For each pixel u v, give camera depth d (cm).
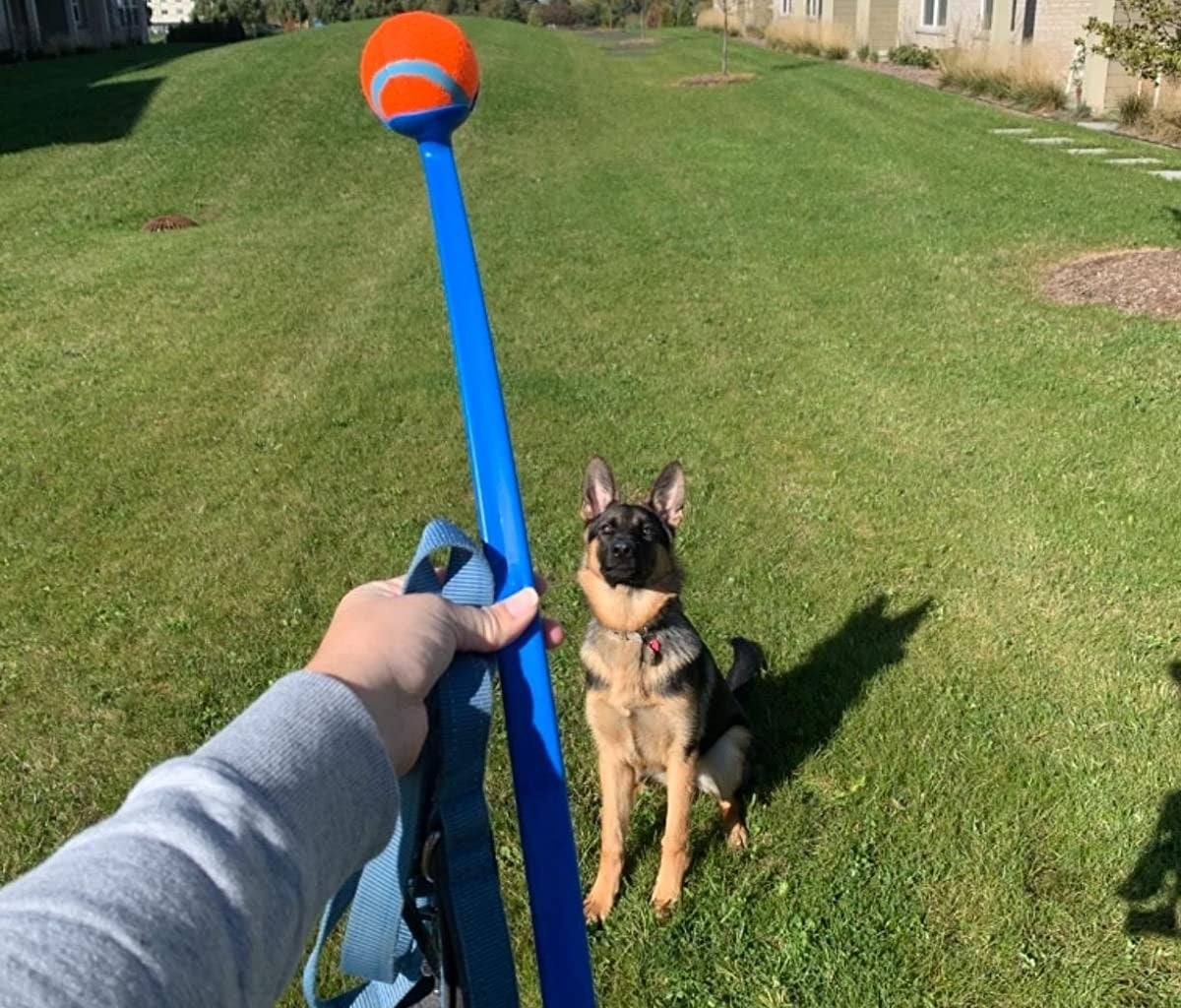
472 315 132
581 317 1072
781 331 998
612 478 401
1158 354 861
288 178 1938
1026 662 475
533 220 1529
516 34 4488
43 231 1628
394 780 88
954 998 317
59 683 498
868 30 3494
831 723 438
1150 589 532
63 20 4553
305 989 125
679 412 803
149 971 63
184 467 745
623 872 378
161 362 988
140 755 441
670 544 377
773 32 4062
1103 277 1082
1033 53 2397
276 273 1312
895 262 1219
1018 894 348
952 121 2178
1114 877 355
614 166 1952
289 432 793
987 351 901
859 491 657
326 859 79
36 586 593
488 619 112
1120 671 464
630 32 5528
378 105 133
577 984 120
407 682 98
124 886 66
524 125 2438
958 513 623
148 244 1521
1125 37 1013
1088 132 1989
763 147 2055
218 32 5059
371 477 708
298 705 85
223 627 538
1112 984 317
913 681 463
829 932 340
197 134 2255
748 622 516
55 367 995
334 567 591
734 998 321
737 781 384
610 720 358
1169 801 385
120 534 651
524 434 767
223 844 72
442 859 111
